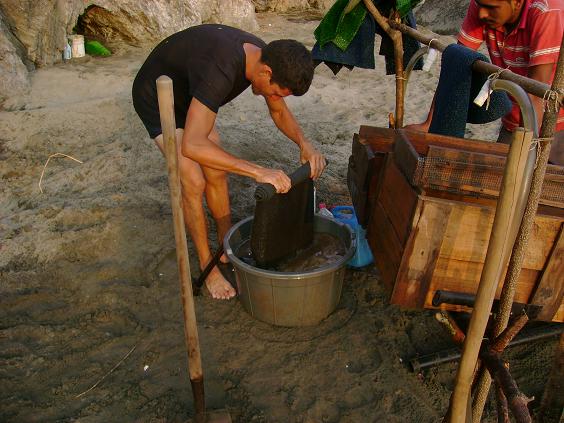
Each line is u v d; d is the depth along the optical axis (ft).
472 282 6.40
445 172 6.06
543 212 6.27
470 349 5.19
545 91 5.19
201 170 9.32
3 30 17.54
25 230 10.96
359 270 10.31
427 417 7.41
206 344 8.58
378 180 8.23
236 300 9.52
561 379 6.90
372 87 20.04
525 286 6.46
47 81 18.30
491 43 9.01
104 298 9.41
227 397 7.68
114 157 13.71
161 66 8.58
